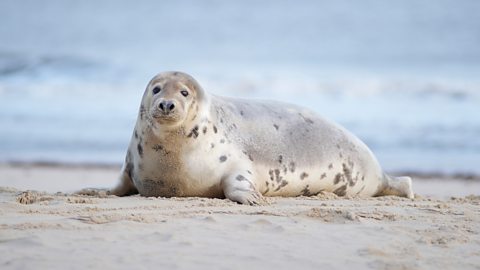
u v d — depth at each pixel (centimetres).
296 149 2950
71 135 6494
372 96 9056
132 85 9400
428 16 18275
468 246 1955
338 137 3089
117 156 5691
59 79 9919
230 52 14475
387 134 6662
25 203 2539
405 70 11981
